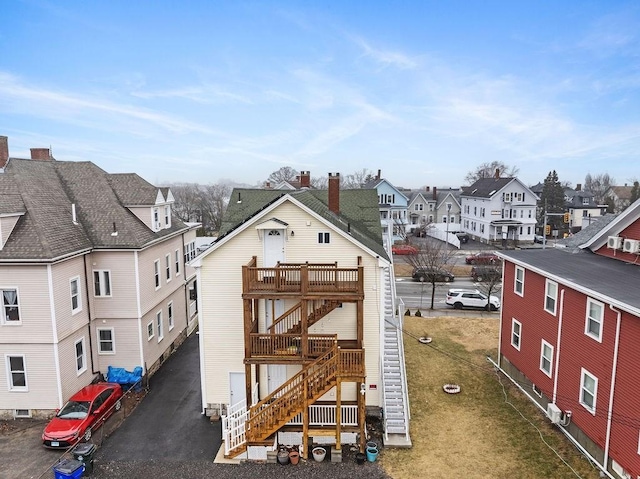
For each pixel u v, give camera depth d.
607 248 21.77
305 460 15.93
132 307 21.47
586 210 73.06
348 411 17.17
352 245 18.25
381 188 65.62
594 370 15.22
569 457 15.62
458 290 35.91
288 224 18.25
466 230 73.69
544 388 18.77
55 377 18.55
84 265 20.61
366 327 18.41
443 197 81.75
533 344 19.80
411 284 43.22
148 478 14.87
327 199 25.81
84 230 21.61
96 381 21.42
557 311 17.70
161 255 24.83
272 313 18.69
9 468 15.24
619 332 13.89
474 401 19.89
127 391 21.02
